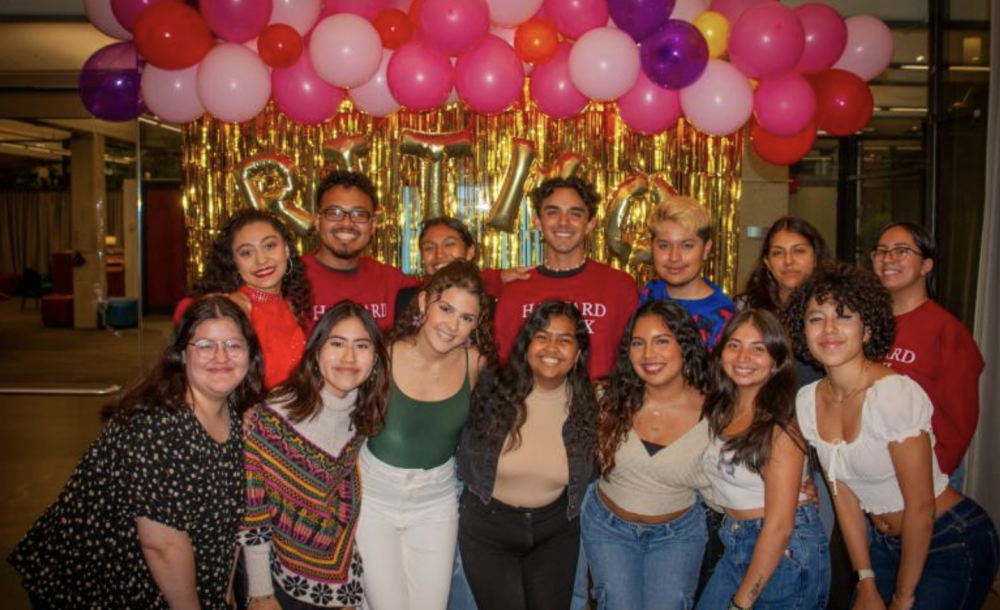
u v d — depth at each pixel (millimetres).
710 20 3594
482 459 2414
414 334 2379
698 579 2484
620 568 2375
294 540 2162
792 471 2080
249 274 2566
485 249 5543
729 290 5641
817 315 2076
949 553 2156
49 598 1876
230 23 3354
